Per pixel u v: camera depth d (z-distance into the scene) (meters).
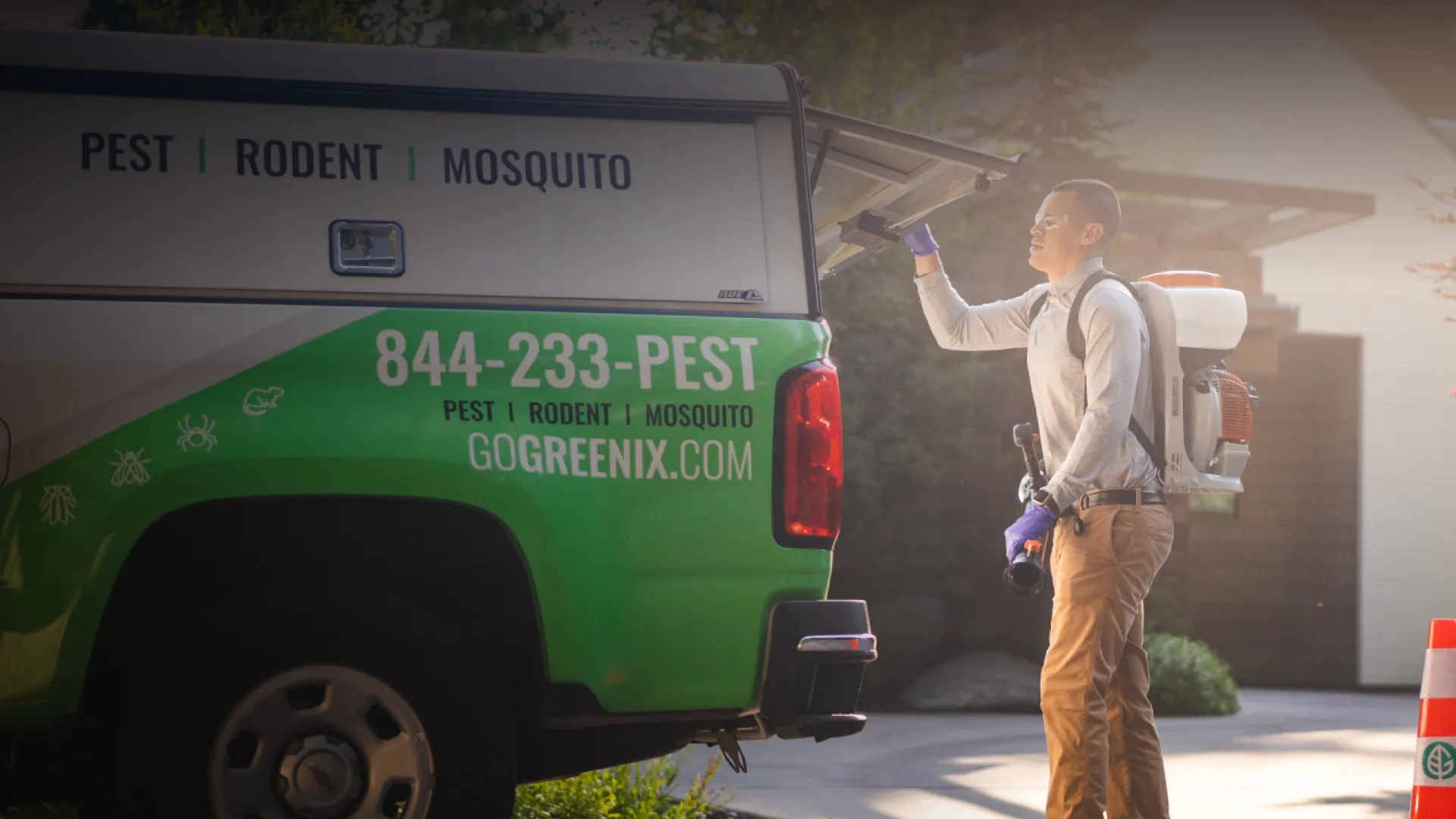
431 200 3.79
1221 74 13.60
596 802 5.51
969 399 10.89
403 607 3.79
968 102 12.21
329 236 3.73
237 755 3.70
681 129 3.96
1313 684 12.83
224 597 3.92
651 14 9.80
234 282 3.67
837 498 3.92
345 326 3.68
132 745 3.63
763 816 5.93
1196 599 12.90
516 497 3.71
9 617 3.52
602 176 3.89
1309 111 13.41
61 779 3.93
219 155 3.72
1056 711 4.66
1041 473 4.94
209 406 3.60
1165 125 13.76
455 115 3.84
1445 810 4.45
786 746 7.98
